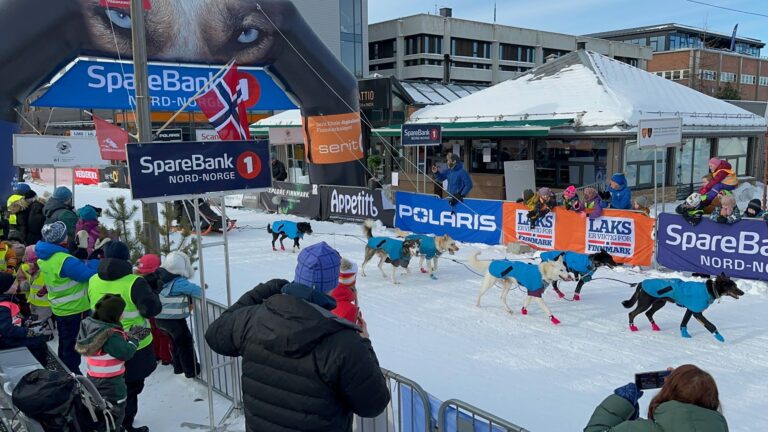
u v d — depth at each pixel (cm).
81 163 1143
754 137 2020
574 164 1662
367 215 1512
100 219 1556
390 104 2222
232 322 272
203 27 1393
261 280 1008
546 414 522
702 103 1877
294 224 1246
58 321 566
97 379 415
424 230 1380
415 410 403
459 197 1305
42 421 367
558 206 1159
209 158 489
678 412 259
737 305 840
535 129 1598
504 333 738
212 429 484
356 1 3862
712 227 946
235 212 1834
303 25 1503
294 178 2262
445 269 1081
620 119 1510
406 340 719
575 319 789
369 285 979
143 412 525
